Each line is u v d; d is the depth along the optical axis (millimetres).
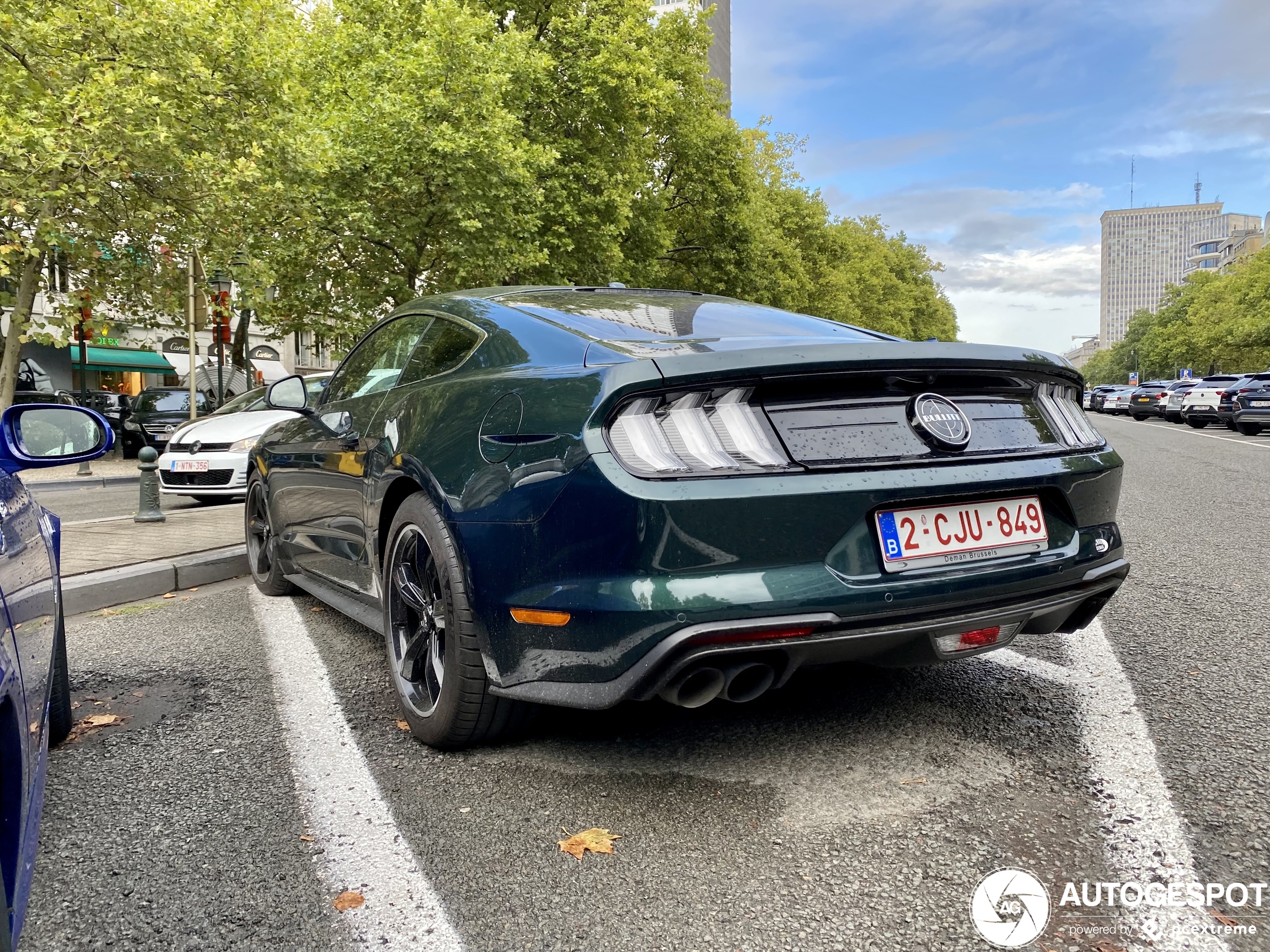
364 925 1673
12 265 13562
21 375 23281
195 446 9266
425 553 2598
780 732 2588
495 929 1652
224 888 1815
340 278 16219
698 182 23219
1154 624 3770
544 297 2965
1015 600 2258
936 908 1681
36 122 11617
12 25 11734
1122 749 2408
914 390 2221
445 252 15789
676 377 1990
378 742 2619
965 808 2084
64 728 2650
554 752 2488
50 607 2074
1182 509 7574
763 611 1920
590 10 18422
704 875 1819
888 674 3119
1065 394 2568
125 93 11727
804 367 2039
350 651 3650
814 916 1667
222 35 13203
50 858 1952
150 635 3982
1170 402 32156
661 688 1957
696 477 1936
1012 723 2625
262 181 13906
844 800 2141
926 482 2096
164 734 2709
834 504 2002
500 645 2240
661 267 22766
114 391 34188
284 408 3990
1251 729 2539
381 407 3131
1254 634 3580
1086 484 2412
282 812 2156
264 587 4883
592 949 1581
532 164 16281
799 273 31844
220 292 16297
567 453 2047
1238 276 61938
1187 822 1993
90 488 13383
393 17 16609
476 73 14945
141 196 13375
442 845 1975
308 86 16281
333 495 3521
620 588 1947
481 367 2619
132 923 1692
